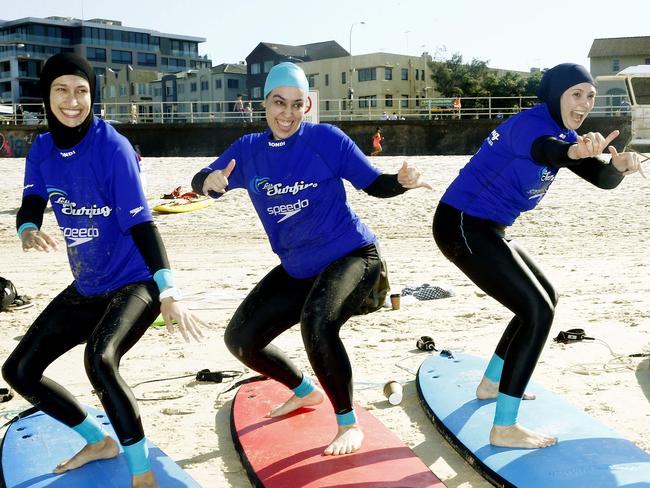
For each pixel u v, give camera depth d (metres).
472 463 3.88
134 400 3.36
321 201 3.94
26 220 3.55
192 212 15.80
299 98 3.85
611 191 16.19
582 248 11.54
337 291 3.80
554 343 6.26
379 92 65.94
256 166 4.01
